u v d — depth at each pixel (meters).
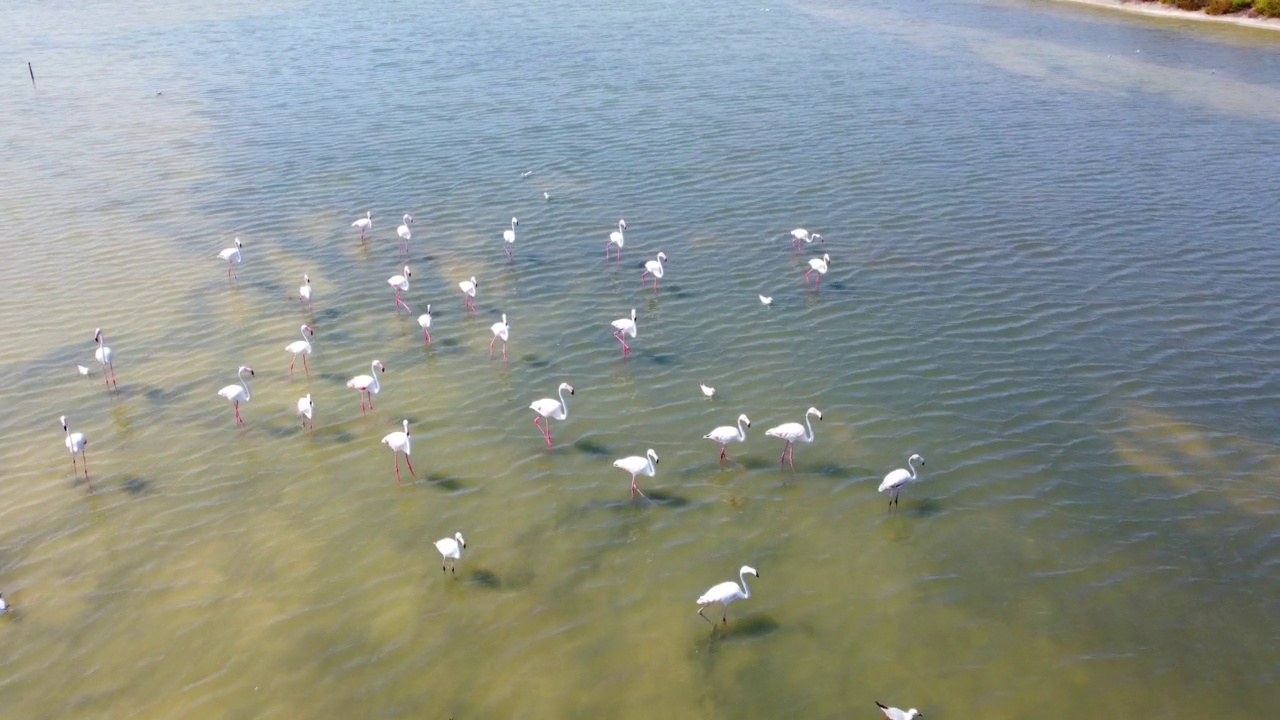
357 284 44.31
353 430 33.38
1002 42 92.69
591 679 23.41
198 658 23.94
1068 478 30.78
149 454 31.97
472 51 87.31
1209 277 44.62
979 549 27.78
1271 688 23.25
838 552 27.67
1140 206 52.91
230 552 27.58
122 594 25.98
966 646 24.47
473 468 31.36
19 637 24.52
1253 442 32.56
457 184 56.41
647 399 35.31
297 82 77.94
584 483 30.64
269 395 35.41
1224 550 27.66
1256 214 51.75
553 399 35.16
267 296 43.06
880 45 90.75
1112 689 23.20
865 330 40.03
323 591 26.14
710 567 27.09
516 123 67.12
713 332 40.09
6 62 84.44
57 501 29.61
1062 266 45.81
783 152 61.28
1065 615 25.44
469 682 23.31
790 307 42.06
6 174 57.53
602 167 58.84
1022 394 35.34
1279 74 80.00
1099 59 85.94
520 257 47.12
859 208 52.66
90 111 70.38
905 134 64.88
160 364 37.44
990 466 31.34
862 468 31.28
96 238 48.75
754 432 33.19
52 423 33.62
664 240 48.91
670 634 24.81
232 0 113.38
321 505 29.56
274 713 22.39
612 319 41.22
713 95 73.44
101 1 112.56
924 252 47.31
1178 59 85.56
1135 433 33.06
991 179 56.91
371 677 23.42
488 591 26.16
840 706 22.75
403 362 37.78
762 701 22.88
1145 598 25.98
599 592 26.17
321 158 60.78
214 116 69.38
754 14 105.44
